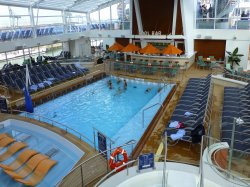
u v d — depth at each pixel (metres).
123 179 6.27
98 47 31.31
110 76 20.20
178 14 21.45
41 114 13.62
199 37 21.78
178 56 20.94
